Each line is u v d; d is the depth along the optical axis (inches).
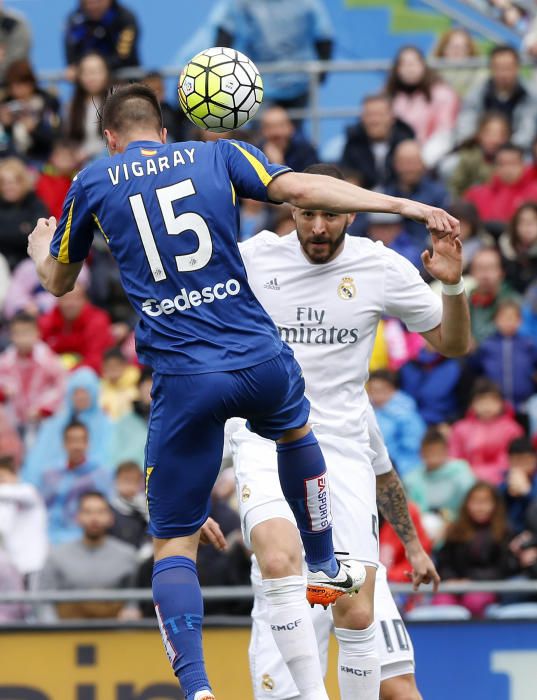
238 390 702.5
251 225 1804.9
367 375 884.6
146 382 1460.4
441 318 880.3
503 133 1803.6
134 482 1288.1
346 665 845.2
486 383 1454.2
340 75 2138.3
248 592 1115.9
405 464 1418.6
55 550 1229.1
